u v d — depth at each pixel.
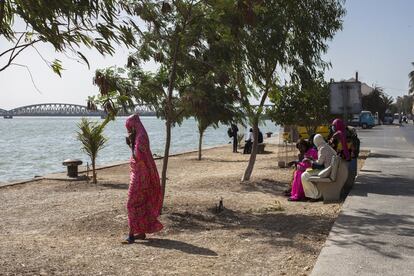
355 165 12.13
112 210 9.79
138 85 9.69
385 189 11.50
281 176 15.41
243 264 6.08
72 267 5.95
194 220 8.92
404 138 38.69
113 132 75.94
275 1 13.30
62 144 44.34
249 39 12.23
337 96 15.74
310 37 14.09
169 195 11.95
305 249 6.76
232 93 9.19
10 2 4.23
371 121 65.06
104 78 8.45
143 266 6.01
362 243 6.61
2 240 7.54
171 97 9.62
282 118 19.62
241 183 13.99
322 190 10.59
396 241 6.70
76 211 10.05
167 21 9.52
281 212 9.62
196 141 49.94
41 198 12.11
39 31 4.21
